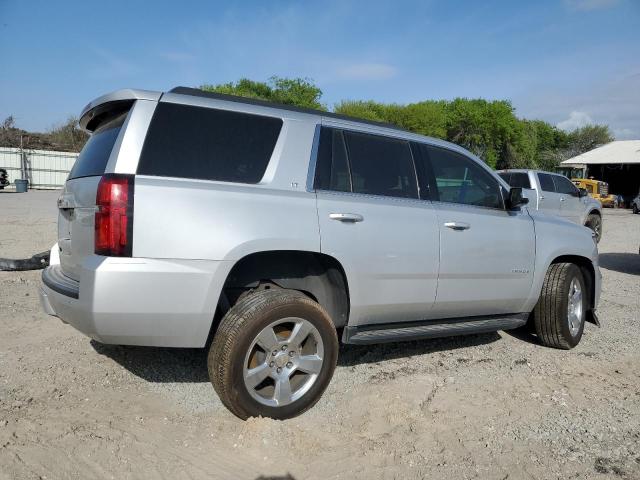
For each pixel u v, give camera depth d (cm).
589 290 572
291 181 376
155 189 324
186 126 350
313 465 308
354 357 488
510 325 502
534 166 5753
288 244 357
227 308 386
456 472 308
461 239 452
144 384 408
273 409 351
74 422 343
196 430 341
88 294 314
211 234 332
